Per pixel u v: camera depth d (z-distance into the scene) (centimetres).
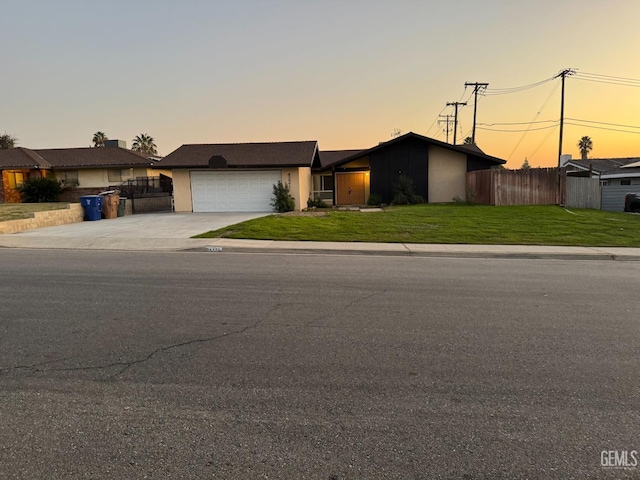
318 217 1689
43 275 776
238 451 262
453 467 248
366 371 373
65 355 405
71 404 316
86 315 527
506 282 741
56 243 1195
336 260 973
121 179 3073
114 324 493
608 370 376
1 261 937
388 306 577
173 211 2264
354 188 2794
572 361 395
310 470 244
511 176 2161
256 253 1079
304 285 702
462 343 439
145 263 912
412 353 413
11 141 4978
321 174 2948
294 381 354
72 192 3078
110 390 338
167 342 438
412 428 287
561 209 1886
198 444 269
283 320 511
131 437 275
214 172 2208
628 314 545
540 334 468
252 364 387
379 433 281
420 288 688
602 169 3064
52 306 568
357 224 1512
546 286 711
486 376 364
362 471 244
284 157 2200
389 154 2580
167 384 348
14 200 2988
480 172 2322
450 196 2548
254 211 2197
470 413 306
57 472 242
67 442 270
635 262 984
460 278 772
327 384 349
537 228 1426
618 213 1867
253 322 503
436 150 2542
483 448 265
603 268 895
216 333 466
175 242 1200
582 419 298
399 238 1273
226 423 292
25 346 426
